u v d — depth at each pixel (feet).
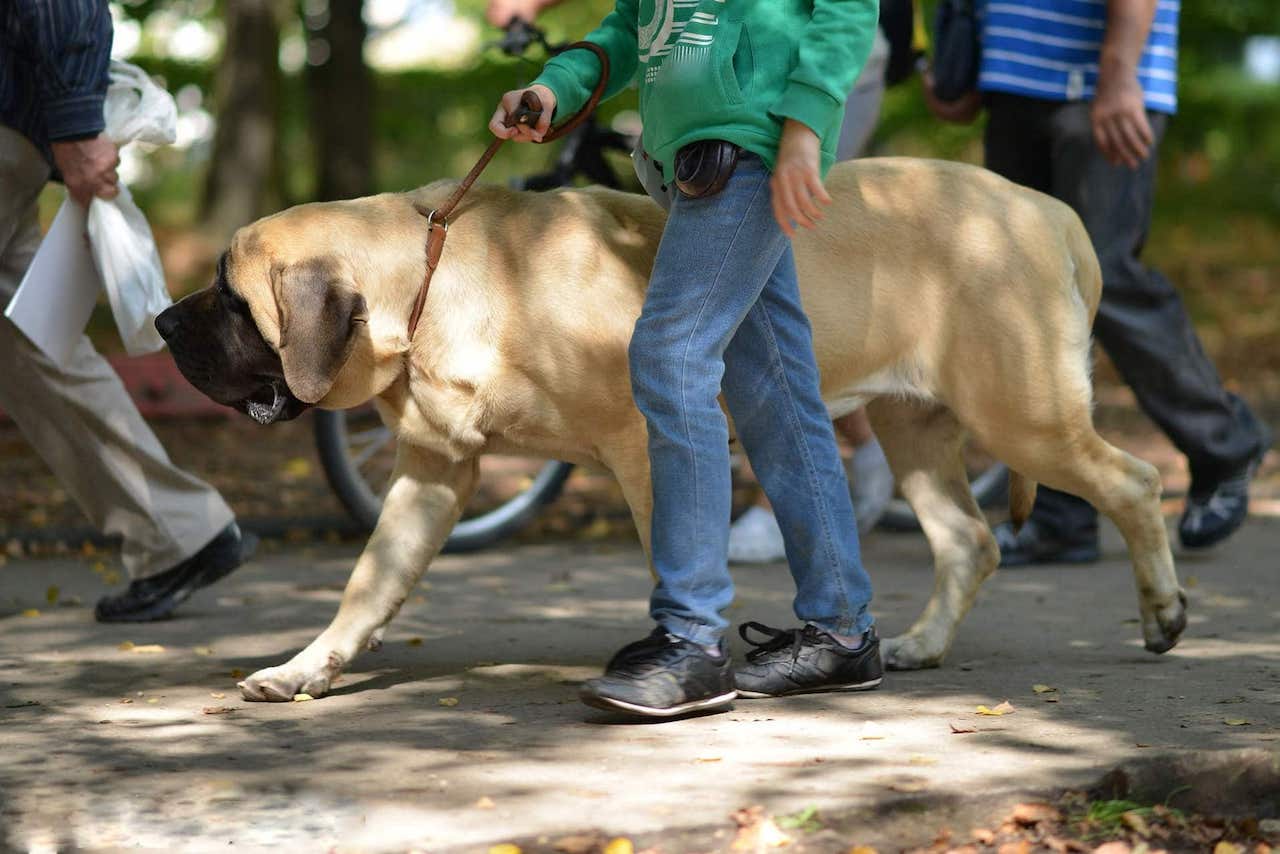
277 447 44.93
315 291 17.61
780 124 16.52
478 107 111.14
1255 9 103.19
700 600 17.29
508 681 19.76
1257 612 24.17
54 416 22.94
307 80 88.99
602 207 18.66
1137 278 28.19
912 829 14.32
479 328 18.03
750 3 16.58
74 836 13.87
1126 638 22.35
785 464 18.06
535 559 30.40
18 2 21.36
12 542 31.65
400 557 19.20
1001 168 28.96
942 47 28.71
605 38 18.56
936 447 21.02
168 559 23.68
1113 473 19.94
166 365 43.75
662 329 16.75
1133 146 26.16
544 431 18.42
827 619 18.51
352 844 13.52
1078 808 14.71
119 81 22.49
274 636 22.88
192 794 14.89
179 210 98.99
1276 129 113.70
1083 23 27.43
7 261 23.15
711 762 15.67
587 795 14.64
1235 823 14.74
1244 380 60.85
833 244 18.95
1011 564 28.96
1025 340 19.10
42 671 20.48
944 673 19.97
